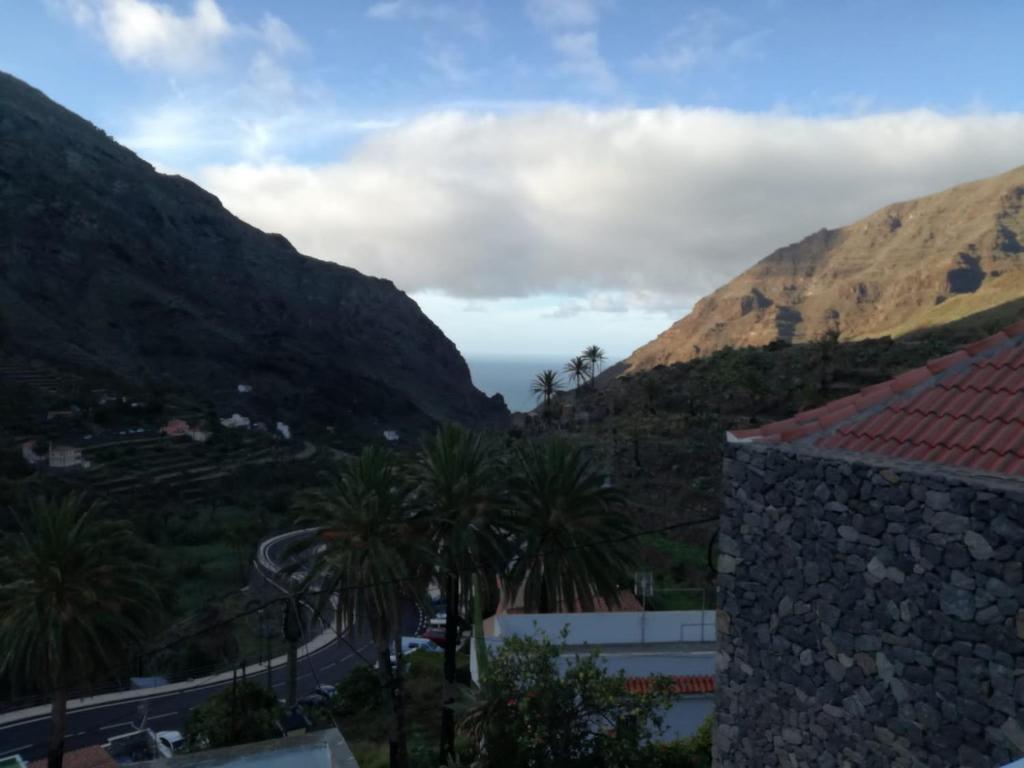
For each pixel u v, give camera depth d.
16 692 42.56
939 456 7.34
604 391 110.62
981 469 6.88
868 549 7.44
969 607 6.53
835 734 7.69
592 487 26.47
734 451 9.06
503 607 32.69
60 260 188.38
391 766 25.20
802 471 8.16
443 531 25.02
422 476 25.83
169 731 38.97
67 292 181.75
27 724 40.94
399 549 24.08
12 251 177.62
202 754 10.62
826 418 8.82
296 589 24.14
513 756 14.01
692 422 76.75
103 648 25.84
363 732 33.31
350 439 169.12
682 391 92.12
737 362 96.12
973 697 6.48
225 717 31.80
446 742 24.69
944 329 123.75
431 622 52.75
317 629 57.84
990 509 6.41
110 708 43.25
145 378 158.25
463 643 45.41
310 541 24.53
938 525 6.80
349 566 23.22
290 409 190.00
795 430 8.83
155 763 10.38
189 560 70.88
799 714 8.10
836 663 7.72
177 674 48.47
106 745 36.19
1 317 143.62
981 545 6.45
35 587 25.38
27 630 24.94
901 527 7.12
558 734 13.95
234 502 94.19
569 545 25.44
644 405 88.50
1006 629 6.26
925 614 6.89
